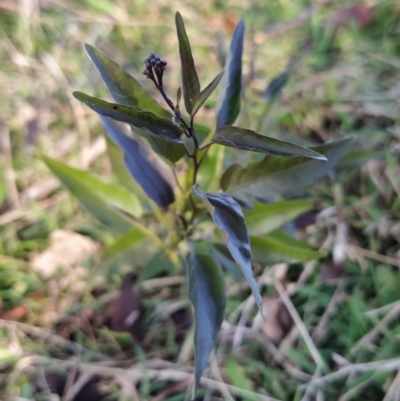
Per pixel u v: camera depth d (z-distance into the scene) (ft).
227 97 0.68
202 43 1.48
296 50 1.49
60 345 1.02
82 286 1.09
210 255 0.79
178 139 0.59
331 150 0.69
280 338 1.02
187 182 0.78
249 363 0.99
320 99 1.36
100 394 0.96
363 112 1.34
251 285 0.53
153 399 0.95
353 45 1.48
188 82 0.56
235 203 0.60
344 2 1.57
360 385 0.94
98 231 1.15
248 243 0.58
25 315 1.05
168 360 1.01
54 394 0.96
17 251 1.13
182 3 1.59
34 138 1.31
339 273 1.09
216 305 0.72
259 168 0.71
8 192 1.23
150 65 0.54
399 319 1.02
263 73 1.42
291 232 1.04
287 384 0.97
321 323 1.03
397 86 1.37
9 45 1.47
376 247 1.13
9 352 0.98
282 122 1.32
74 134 1.31
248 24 1.53
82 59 1.44
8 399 0.94
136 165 0.80
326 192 1.20
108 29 1.53
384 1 1.53
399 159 1.24
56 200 1.21
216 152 0.85
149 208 0.94
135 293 1.07
